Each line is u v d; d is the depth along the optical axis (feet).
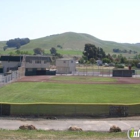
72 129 75.72
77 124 85.25
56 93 158.92
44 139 61.21
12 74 230.48
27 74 298.56
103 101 130.93
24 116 95.61
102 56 579.07
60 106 96.58
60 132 70.23
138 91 172.76
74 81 235.61
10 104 96.22
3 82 205.36
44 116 95.81
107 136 65.92
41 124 84.89
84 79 256.32
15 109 96.32
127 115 98.68
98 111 97.35
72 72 337.72
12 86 190.19
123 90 177.58
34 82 222.07
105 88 187.83
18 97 140.15
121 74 298.97
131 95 153.99
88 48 576.61
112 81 241.55
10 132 67.46
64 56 616.80
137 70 380.78
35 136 63.31
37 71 306.35
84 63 506.48
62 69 336.49
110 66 460.55
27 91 165.37
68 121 89.25
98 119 93.50
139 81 244.42
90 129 79.46
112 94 157.69
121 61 505.66
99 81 239.30
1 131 68.54
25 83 212.84
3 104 96.37
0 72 308.19
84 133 69.56
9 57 312.71
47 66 329.31
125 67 437.17
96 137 64.54
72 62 344.49
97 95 152.76
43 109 96.48
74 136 64.80
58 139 61.52
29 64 314.14
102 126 83.05
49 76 289.12
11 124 83.87
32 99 134.21
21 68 278.67
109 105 98.02
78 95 151.94
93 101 130.62
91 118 95.04
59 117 95.20
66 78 264.52
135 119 93.30
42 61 323.57
